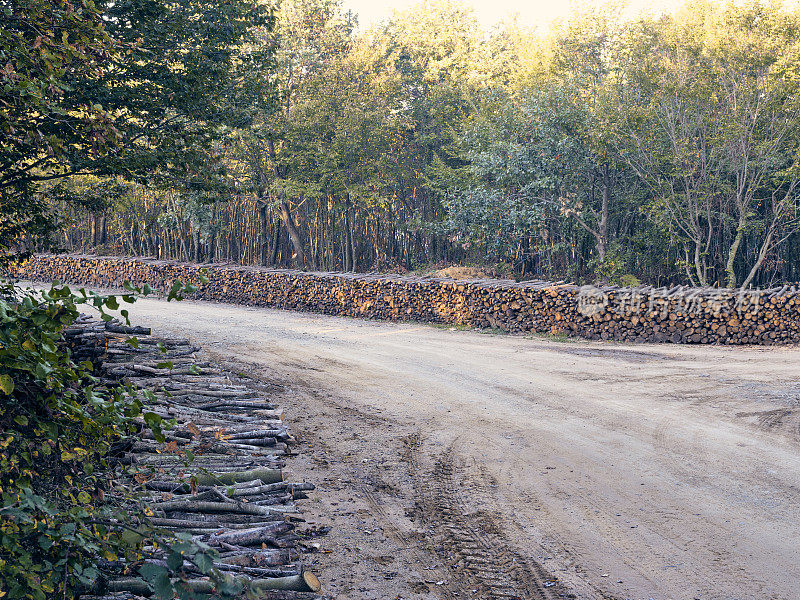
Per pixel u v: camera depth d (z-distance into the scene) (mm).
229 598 3000
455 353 17625
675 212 27688
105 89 12141
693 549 6484
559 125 29594
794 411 11477
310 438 10039
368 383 13945
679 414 11484
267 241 42344
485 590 5695
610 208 31078
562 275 33281
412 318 24250
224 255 42438
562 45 34000
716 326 19250
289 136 35469
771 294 19062
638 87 27953
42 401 3453
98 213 15148
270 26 15391
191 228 37094
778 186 25828
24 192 12688
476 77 46000
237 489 6715
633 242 31375
